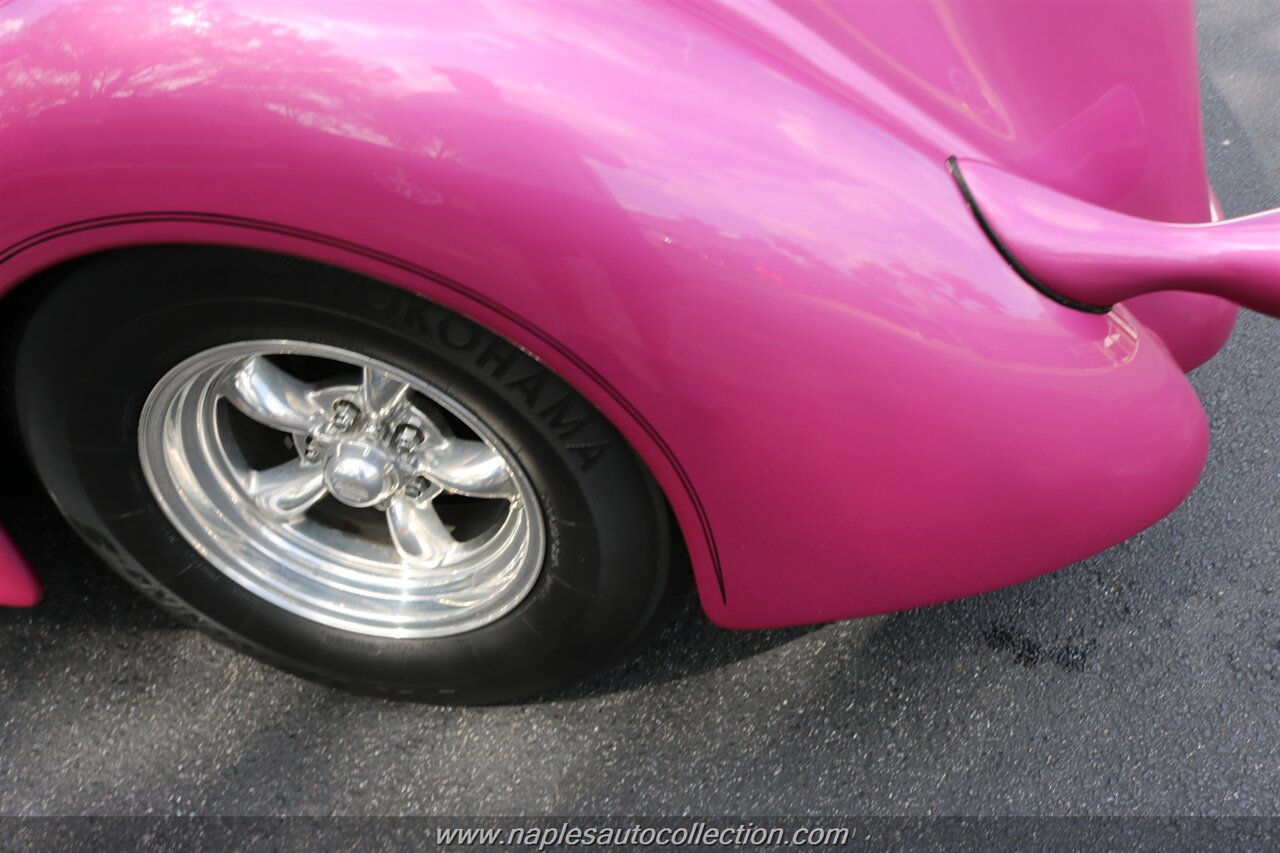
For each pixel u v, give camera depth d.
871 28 1.09
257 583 1.43
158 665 1.58
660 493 1.15
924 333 1.00
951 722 1.60
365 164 0.91
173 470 1.33
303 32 0.92
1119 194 1.19
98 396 1.19
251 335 1.10
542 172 0.92
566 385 1.06
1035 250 1.04
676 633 1.69
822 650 1.68
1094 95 1.17
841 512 1.10
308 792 1.46
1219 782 1.55
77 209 0.98
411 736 1.54
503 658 1.41
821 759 1.54
